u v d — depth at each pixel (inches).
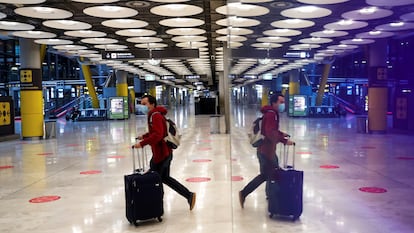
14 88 1616.6
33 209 241.9
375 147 489.1
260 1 382.9
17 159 455.5
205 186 290.4
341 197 246.1
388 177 305.9
